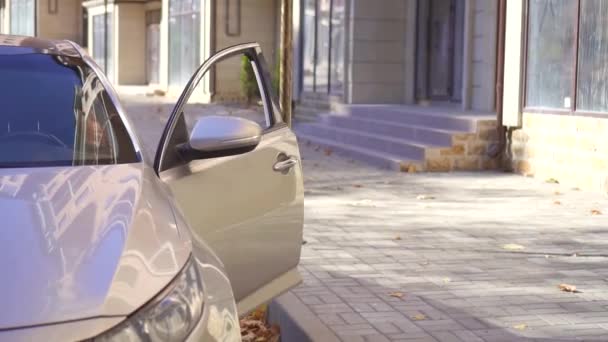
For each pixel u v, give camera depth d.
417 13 20.11
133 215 2.89
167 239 2.84
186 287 2.65
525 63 13.62
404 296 6.48
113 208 2.91
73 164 3.45
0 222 2.71
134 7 40.47
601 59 11.88
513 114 13.80
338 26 21.12
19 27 53.25
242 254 4.65
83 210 2.86
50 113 3.74
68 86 3.96
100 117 3.82
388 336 5.48
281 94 8.23
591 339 5.45
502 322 5.82
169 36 35.44
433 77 19.77
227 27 30.89
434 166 14.30
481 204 10.95
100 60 43.31
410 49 20.19
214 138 3.80
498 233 9.03
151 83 40.25
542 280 7.03
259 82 5.17
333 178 13.51
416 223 9.63
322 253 8.03
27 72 3.99
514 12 13.68
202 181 4.33
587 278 7.11
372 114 18.27
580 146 12.26
